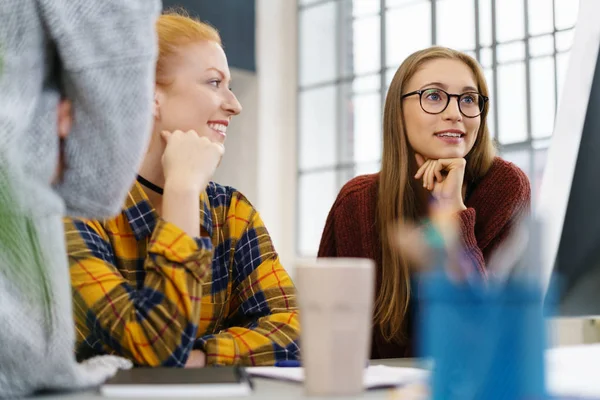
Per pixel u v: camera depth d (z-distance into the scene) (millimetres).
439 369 579
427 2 4293
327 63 4863
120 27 896
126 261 1368
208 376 896
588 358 994
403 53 4445
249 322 1525
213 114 1524
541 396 573
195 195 1252
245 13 4836
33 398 842
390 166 1945
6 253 811
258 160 4863
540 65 3695
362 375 806
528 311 572
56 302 842
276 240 4926
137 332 1178
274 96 4949
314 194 4879
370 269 801
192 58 1508
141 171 1453
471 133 1944
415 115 1929
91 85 883
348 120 4734
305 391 809
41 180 876
